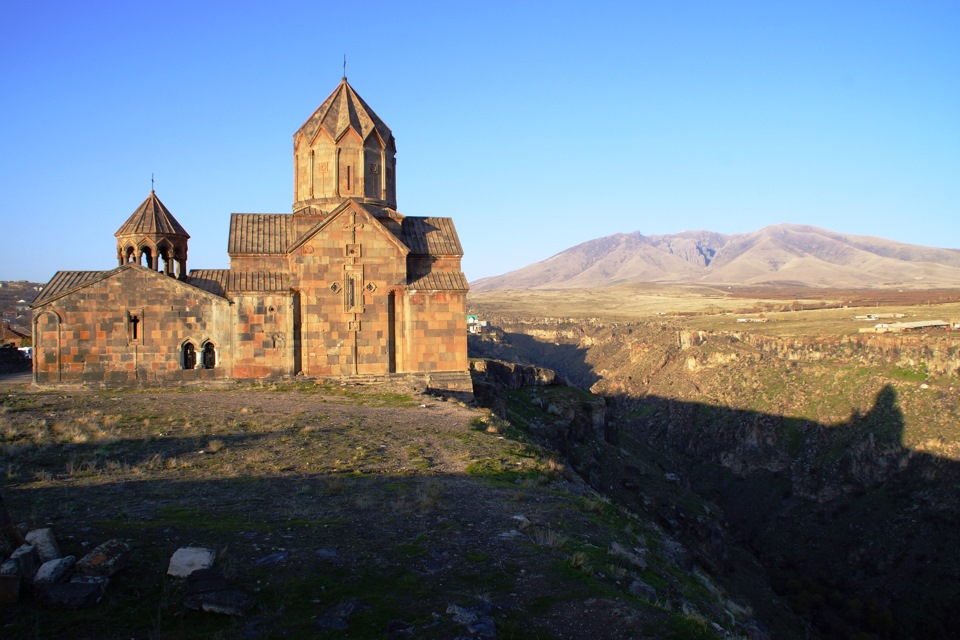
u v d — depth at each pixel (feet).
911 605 233.96
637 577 36.50
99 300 112.47
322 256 116.57
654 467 187.11
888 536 265.34
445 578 32.07
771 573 261.24
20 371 157.99
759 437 354.74
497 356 512.63
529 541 38.60
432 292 120.16
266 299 115.55
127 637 24.44
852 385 347.77
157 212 125.39
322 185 122.42
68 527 35.50
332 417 84.84
